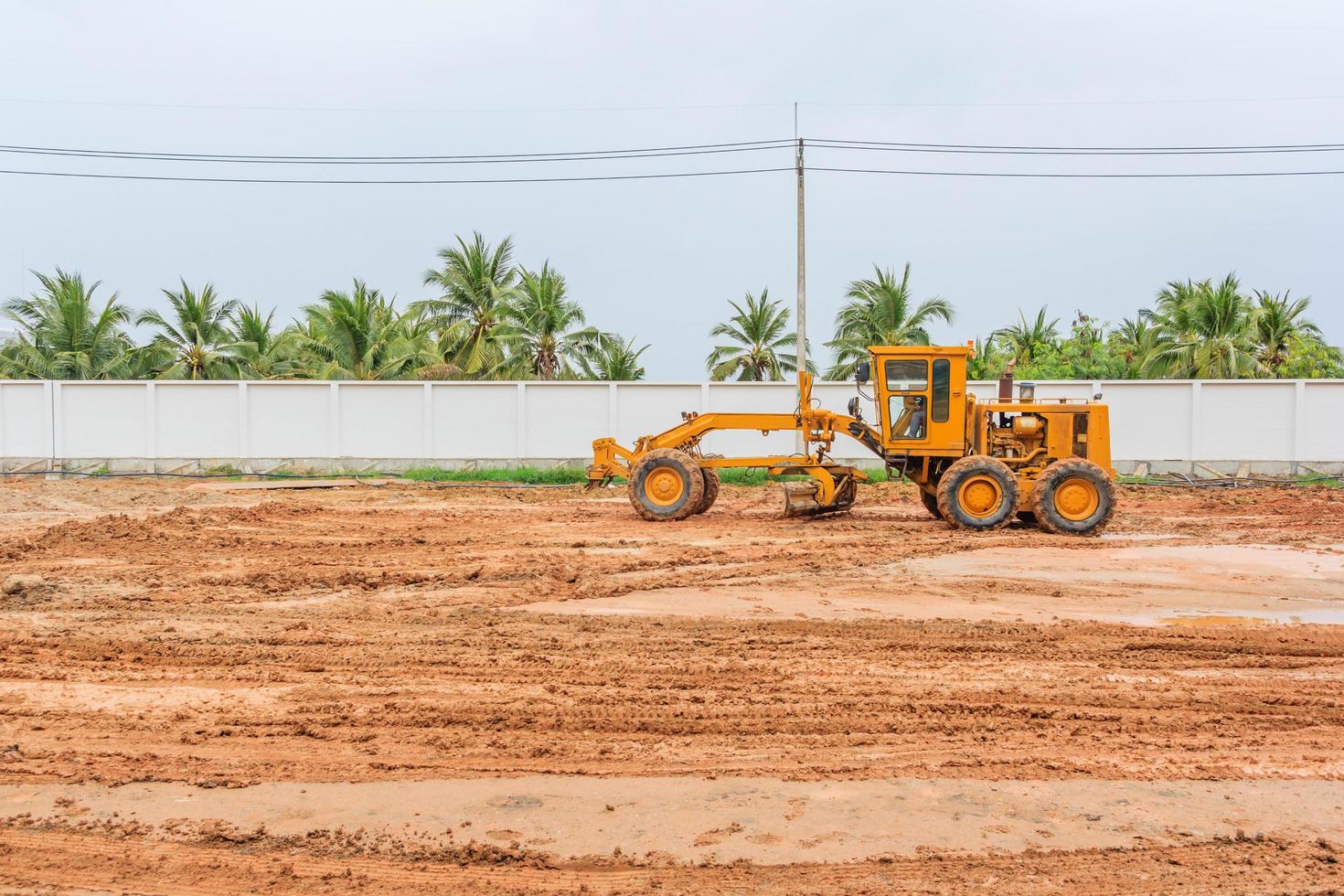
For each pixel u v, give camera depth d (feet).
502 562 35.29
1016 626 26.35
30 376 110.52
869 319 116.26
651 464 48.06
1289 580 32.91
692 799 15.52
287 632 25.58
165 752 17.47
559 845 14.01
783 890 12.84
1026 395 46.19
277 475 73.67
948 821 14.76
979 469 43.91
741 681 21.52
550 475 70.95
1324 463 71.15
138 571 33.24
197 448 75.05
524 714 19.29
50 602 28.68
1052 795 15.72
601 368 128.06
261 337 123.44
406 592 30.45
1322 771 16.75
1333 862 13.57
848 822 14.71
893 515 51.65
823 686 21.21
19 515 48.88
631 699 20.26
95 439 75.10
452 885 13.00
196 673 22.08
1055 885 12.95
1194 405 71.87
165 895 12.80
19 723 18.84
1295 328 117.60
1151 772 16.67
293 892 12.84
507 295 121.08
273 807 15.21
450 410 75.20
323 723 18.89
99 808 15.17
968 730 18.71
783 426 49.14
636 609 28.43
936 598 30.14
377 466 75.20
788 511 48.73
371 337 112.47
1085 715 19.52
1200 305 111.34
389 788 15.92
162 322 117.80
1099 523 42.98
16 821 14.73
